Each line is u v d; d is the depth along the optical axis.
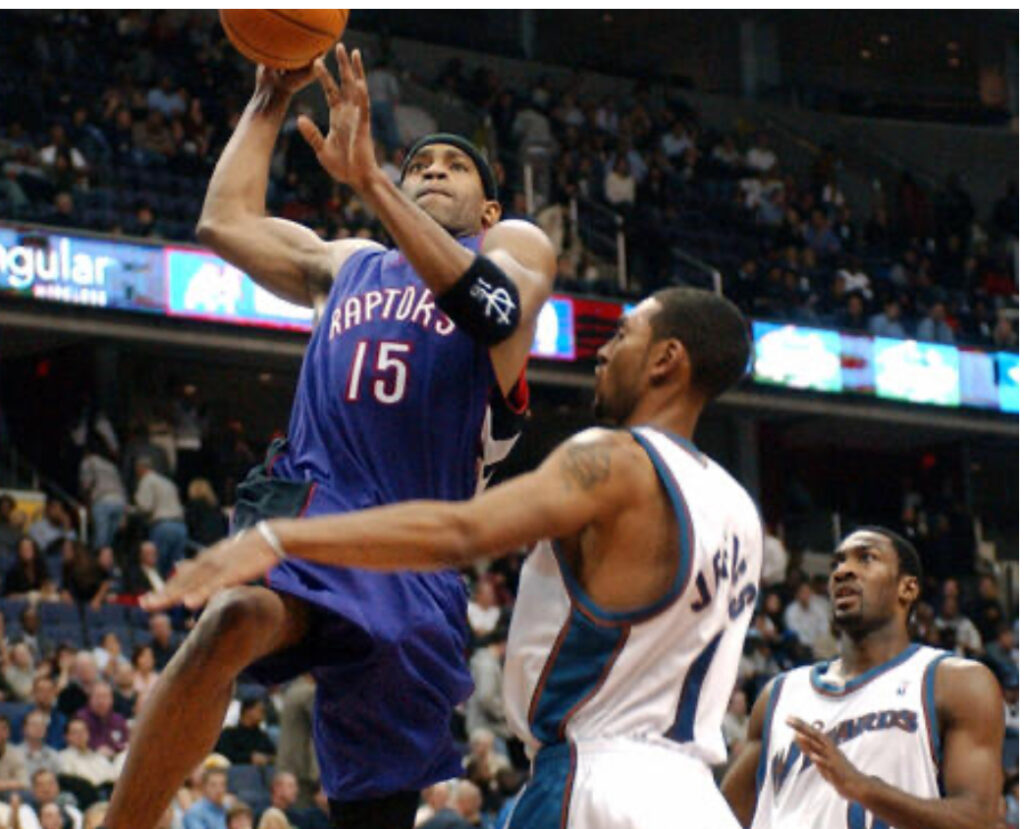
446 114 27.17
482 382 4.25
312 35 4.48
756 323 23.78
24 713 13.70
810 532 25.53
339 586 4.04
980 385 25.44
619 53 33.03
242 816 11.36
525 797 3.81
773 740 6.50
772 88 33.03
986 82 34.03
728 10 32.78
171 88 23.78
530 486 3.56
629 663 3.74
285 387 24.39
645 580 3.73
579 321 22.16
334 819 4.29
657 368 3.92
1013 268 29.11
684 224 26.98
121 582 17.89
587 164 26.58
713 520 3.80
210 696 3.84
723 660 3.87
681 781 3.75
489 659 15.35
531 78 30.55
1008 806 15.25
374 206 3.91
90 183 21.53
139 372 22.47
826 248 27.84
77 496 19.89
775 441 26.33
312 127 3.88
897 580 6.48
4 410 22.23
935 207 29.64
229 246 4.66
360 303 4.35
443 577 4.27
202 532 18.95
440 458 4.22
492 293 3.99
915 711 6.27
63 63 23.42
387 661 4.07
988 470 27.77
